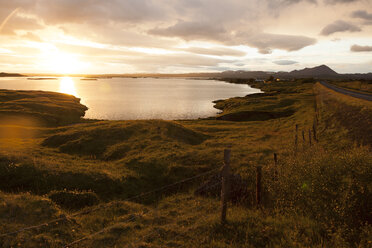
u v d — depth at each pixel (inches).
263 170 527.2
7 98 3041.3
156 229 291.3
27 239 248.8
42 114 2106.3
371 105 1184.8
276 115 2185.0
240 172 575.5
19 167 519.5
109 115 2866.6
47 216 308.2
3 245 233.3
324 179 298.4
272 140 1056.8
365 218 254.4
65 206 385.4
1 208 302.7
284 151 762.8
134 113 3041.3
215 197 433.7
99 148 869.8
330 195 286.4
